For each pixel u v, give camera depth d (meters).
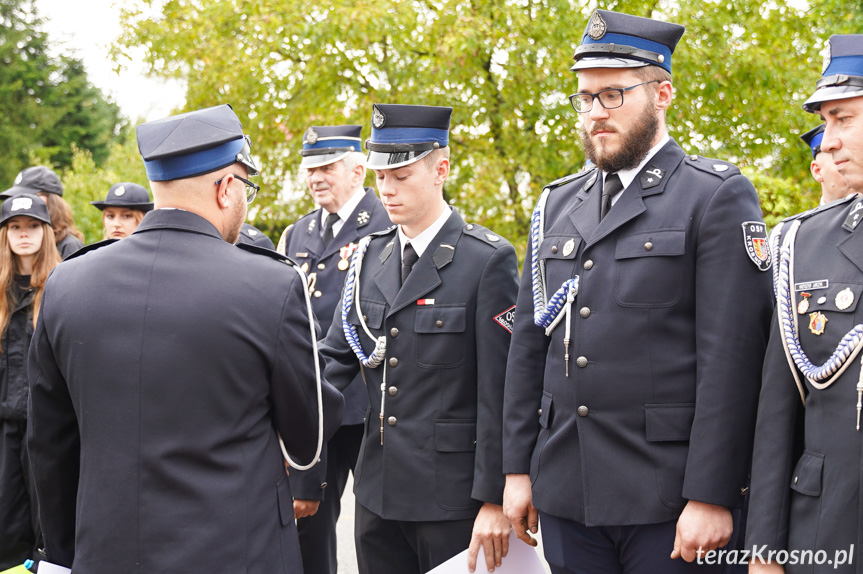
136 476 1.91
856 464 1.82
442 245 2.80
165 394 1.93
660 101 2.35
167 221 2.06
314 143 4.21
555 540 2.41
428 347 2.74
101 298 1.98
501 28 8.57
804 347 1.97
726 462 2.12
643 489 2.21
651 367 2.23
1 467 3.63
